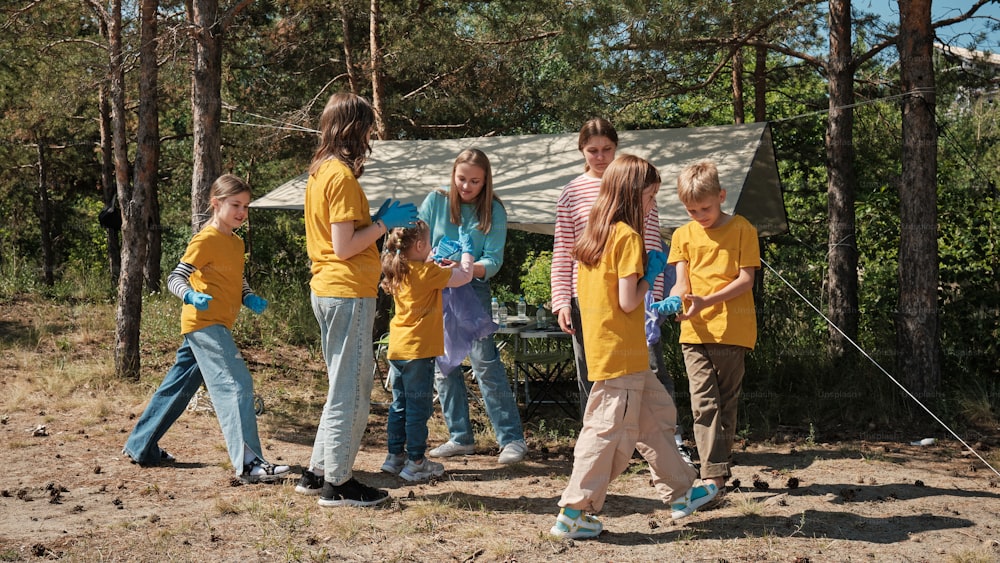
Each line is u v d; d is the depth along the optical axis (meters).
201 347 4.83
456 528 3.97
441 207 5.36
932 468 5.45
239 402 4.77
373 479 4.94
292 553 3.54
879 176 11.59
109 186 14.63
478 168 5.23
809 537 3.90
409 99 14.08
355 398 4.21
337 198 4.00
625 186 3.78
